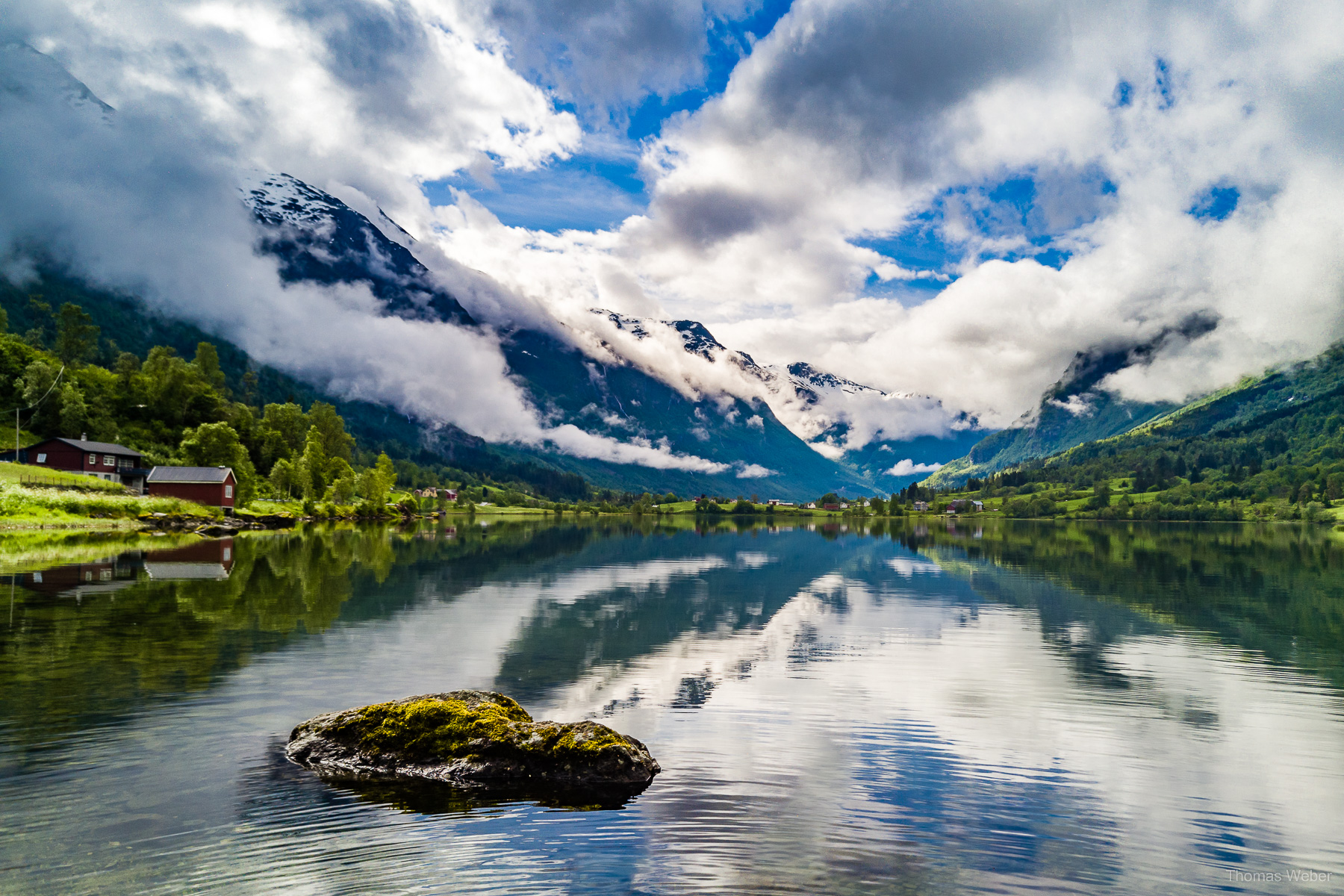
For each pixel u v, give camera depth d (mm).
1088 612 48094
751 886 12969
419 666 29453
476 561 79000
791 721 23547
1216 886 13445
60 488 111875
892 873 13602
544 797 16750
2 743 19547
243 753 19078
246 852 13758
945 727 22984
